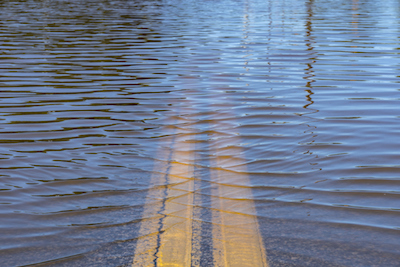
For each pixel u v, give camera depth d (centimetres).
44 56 797
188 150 359
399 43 916
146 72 672
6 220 248
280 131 401
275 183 296
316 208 260
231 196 278
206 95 536
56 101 509
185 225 242
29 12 1609
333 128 406
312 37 1028
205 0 2408
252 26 1257
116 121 436
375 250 216
